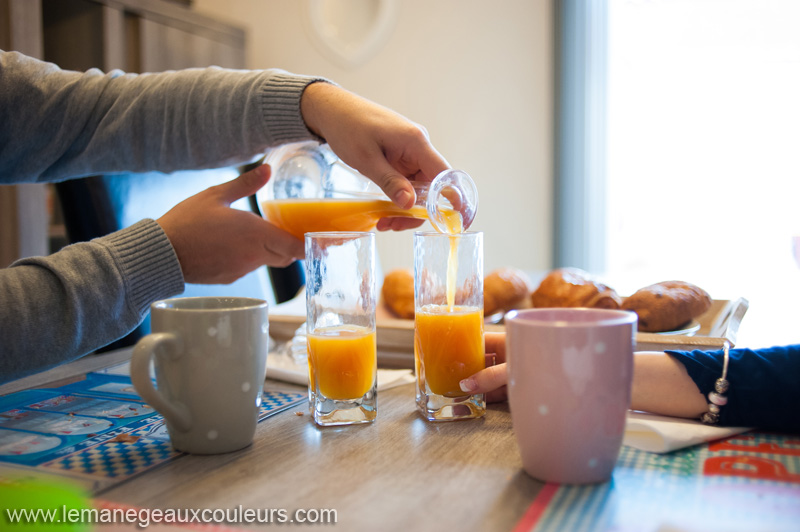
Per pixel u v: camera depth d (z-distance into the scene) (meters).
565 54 2.66
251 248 0.83
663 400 0.67
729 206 2.68
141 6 2.65
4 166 1.04
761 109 2.59
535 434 0.53
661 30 2.66
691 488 0.51
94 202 1.19
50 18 2.42
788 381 0.63
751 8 2.54
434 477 0.55
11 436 0.65
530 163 2.79
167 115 1.00
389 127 0.83
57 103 1.02
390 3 2.97
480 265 0.72
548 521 0.46
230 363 0.59
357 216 0.92
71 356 0.70
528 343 0.52
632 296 1.07
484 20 2.82
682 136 2.70
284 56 3.22
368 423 0.70
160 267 0.75
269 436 0.66
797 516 0.46
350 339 0.69
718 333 0.97
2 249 2.28
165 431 0.67
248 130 0.96
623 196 2.79
